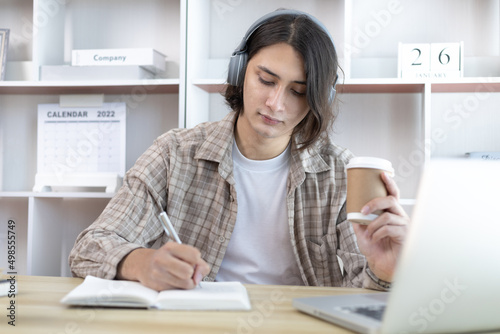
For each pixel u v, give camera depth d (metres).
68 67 2.36
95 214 2.64
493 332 0.64
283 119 1.29
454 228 0.57
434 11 2.42
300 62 1.24
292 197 1.46
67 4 2.64
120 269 0.98
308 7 2.48
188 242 1.47
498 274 0.60
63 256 2.64
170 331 0.64
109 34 2.63
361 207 0.95
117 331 0.64
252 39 1.33
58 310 0.76
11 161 2.71
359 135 2.47
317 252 1.47
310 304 0.76
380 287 1.01
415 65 2.21
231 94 1.51
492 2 2.39
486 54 2.39
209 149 1.48
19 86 2.38
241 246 1.48
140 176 1.41
